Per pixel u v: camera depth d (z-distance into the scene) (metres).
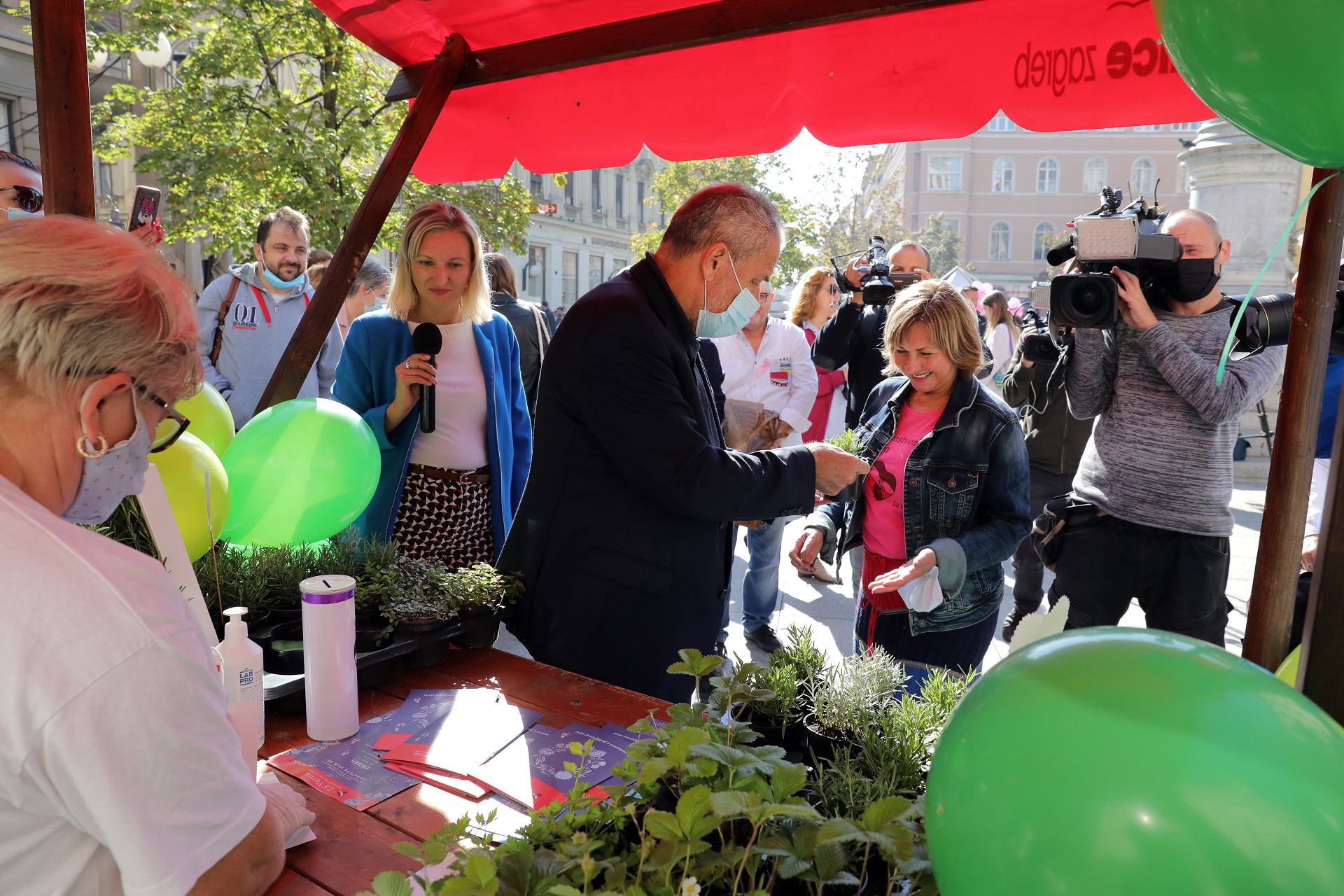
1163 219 2.89
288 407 2.12
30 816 0.83
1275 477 1.40
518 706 1.67
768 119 2.57
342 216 12.92
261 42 12.93
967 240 46.78
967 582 2.38
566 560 2.01
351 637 1.55
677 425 1.88
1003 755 0.67
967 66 2.29
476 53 2.77
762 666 1.41
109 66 17.23
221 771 0.90
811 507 1.99
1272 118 0.89
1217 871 0.57
